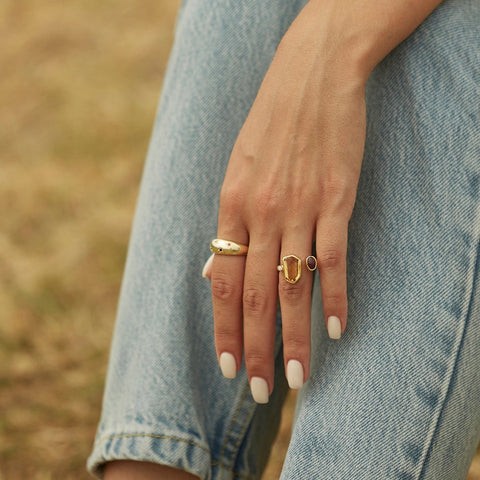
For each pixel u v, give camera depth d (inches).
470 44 29.5
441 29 29.7
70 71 84.7
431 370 28.4
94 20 95.0
